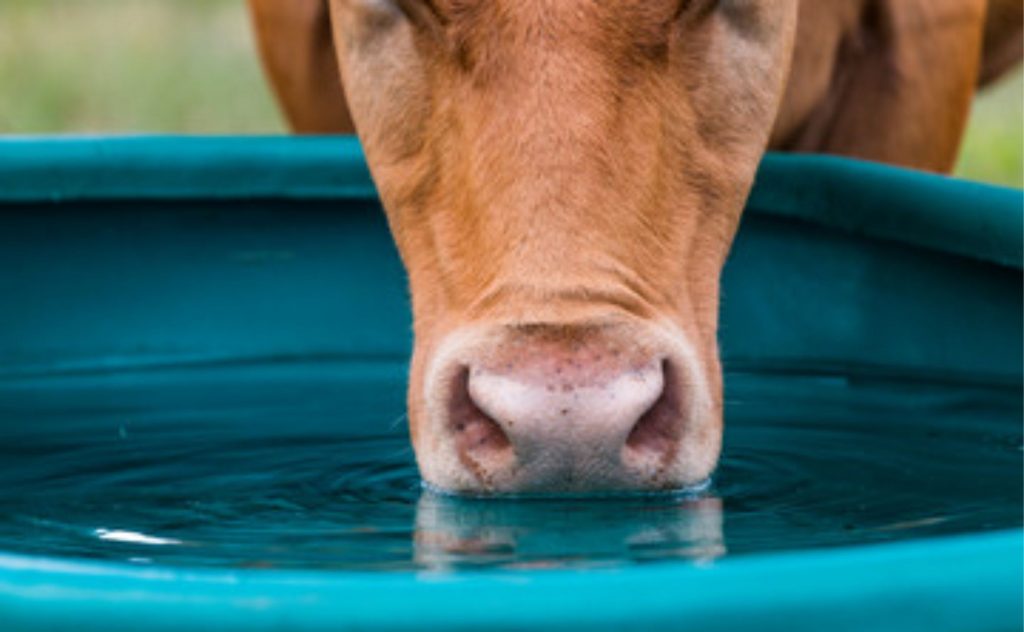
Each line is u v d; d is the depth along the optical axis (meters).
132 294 5.01
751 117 3.69
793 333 4.87
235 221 5.02
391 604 2.11
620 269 3.27
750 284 4.89
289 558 3.00
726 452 3.79
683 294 3.48
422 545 3.02
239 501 3.45
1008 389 4.39
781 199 4.84
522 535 3.01
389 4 3.64
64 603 2.18
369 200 4.96
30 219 4.96
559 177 3.28
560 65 3.32
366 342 4.99
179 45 13.55
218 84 12.24
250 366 4.83
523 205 3.27
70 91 12.02
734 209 3.67
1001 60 6.31
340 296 5.01
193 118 11.37
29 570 2.22
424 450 3.28
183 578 2.17
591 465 3.07
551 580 2.11
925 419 4.15
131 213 5.00
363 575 2.18
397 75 3.63
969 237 4.42
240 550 3.09
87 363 4.88
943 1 5.34
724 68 3.61
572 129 3.29
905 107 5.33
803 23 5.00
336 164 4.95
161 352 4.98
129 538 3.20
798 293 4.86
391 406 4.29
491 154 3.33
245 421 4.16
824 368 4.68
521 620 2.09
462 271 3.41
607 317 3.12
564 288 3.18
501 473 3.11
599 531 3.04
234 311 5.02
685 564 2.18
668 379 3.18
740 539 3.08
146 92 11.98
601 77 3.33
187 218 5.01
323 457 3.78
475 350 3.11
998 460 3.77
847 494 3.46
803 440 3.92
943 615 2.14
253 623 2.12
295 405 4.31
